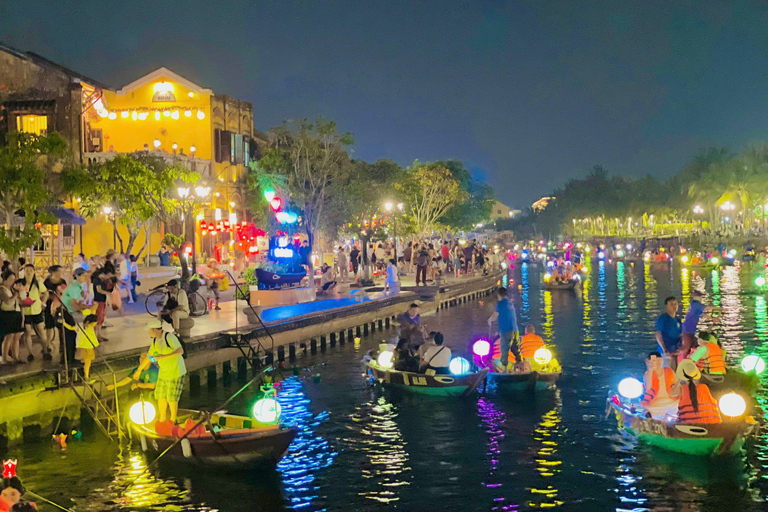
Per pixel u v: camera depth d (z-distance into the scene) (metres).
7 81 34.19
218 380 20.94
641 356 24.27
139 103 50.34
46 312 16.84
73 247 36.62
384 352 20.19
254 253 40.31
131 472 13.48
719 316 33.19
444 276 47.78
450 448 14.71
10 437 14.74
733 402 13.18
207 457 13.19
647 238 115.62
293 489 12.70
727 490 12.21
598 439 14.98
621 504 11.78
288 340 24.34
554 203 178.50
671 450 13.87
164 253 44.09
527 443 14.88
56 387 15.50
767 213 100.62
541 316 35.88
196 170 46.69
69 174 24.91
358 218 51.19
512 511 11.61
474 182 99.56
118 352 17.52
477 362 19.97
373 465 13.84
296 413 17.66
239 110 54.09
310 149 48.03
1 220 27.17
